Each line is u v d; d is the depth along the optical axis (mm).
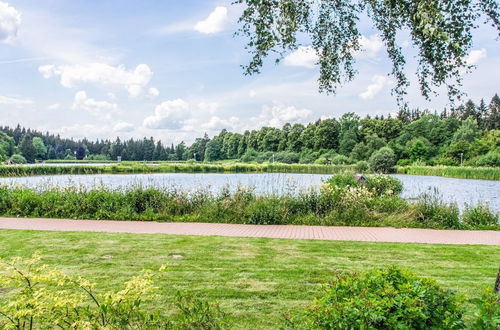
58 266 5445
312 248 6777
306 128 87688
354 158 68750
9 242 7125
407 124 78875
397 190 17203
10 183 12758
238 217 10062
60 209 10789
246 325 3516
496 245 7188
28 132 113312
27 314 2141
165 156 113312
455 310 2223
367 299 2152
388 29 4008
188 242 7230
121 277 4922
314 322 2209
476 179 39562
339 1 4176
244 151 101062
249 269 5359
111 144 116375
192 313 2152
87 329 1962
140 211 11062
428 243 7336
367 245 7078
